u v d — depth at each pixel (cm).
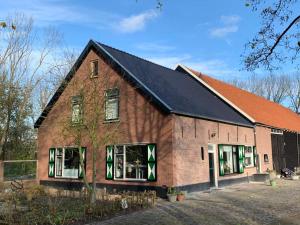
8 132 2498
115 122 1684
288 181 2234
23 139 2733
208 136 1756
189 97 1889
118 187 1639
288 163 2842
